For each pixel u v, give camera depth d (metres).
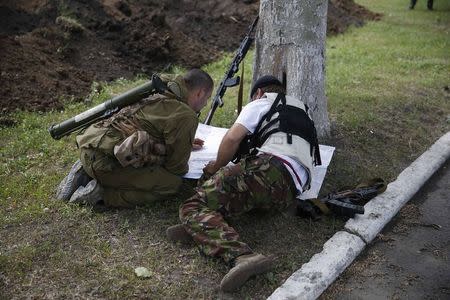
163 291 5.42
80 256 5.89
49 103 10.06
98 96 10.65
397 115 10.49
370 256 6.50
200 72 6.79
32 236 6.21
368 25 20.34
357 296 5.79
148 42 13.23
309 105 8.63
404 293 5.88
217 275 5.66
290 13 8.26
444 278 6.17
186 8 16.48
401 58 15.04
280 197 6.01
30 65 10.74
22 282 5.47
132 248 6.05
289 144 6.08
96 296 5.32
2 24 11.79
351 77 12.80
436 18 22.42
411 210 7.54
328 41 17.22
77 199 6.72
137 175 6.58
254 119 6.26
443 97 11.80
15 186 7.32
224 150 6.32
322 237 6.52
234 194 5.89
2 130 9.04
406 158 8.87
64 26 12.27
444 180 8.56
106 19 13.30
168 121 6.43
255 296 5.46
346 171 8.16
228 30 16.33
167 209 6.75
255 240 6.34
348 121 9.82
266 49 8.57
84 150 6.55
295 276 5.72
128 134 6.43
